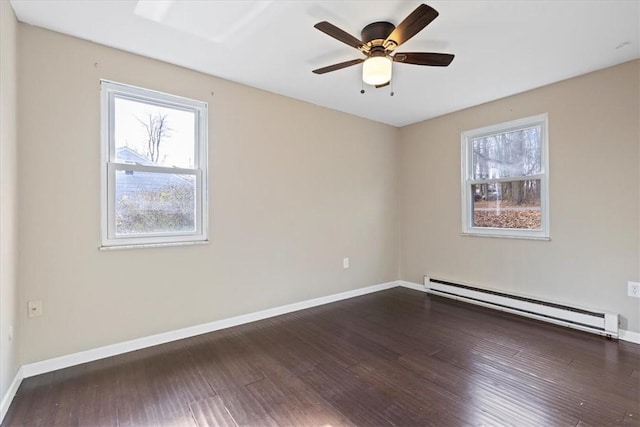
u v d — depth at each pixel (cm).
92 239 232
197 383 203
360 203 412
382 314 338
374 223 429
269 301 328
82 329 228
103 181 236
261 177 320
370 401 185
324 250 376
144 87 253
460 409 177
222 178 295
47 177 215
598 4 189
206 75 284
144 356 240
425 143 427
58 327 219
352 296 404
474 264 377
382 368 222
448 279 402
